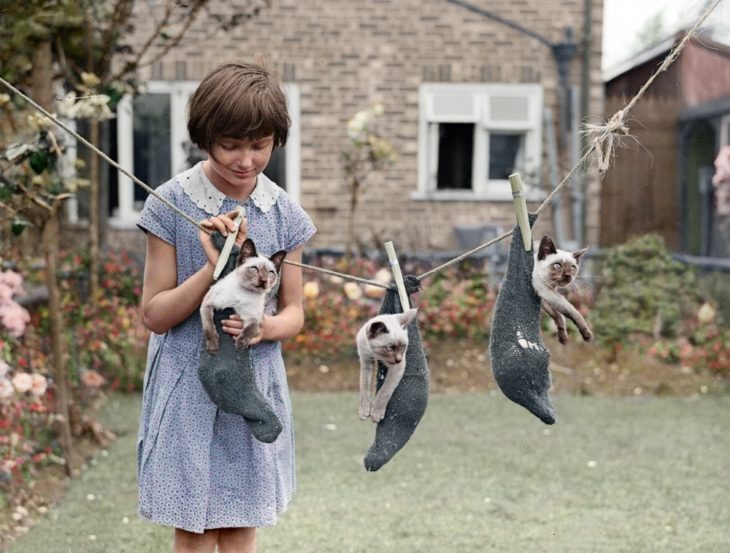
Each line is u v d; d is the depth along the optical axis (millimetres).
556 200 8883
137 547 3570
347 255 7852
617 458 4945
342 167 8766
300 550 3551
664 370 7102
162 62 8648
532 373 2025
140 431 2451
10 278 4434
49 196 4254
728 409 6160
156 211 2373
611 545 3633
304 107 8914
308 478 4523
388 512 4020
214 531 2424
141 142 8766
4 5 4391
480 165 9117
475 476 4586
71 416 5043
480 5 9000
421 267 8102
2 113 4617
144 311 2357
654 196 9102
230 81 2121
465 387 6766
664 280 7652
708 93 8477
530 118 9094
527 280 2062
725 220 8727
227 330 2082
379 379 2111
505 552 3547
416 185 9039
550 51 9070
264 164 2205
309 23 8844
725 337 7301
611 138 2133
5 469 4043
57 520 3877
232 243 2137
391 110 9008
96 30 5770
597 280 7762
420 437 5352
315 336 7133
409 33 8961
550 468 4738
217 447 2354
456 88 9031
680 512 4059
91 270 6363
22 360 4777
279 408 2451
